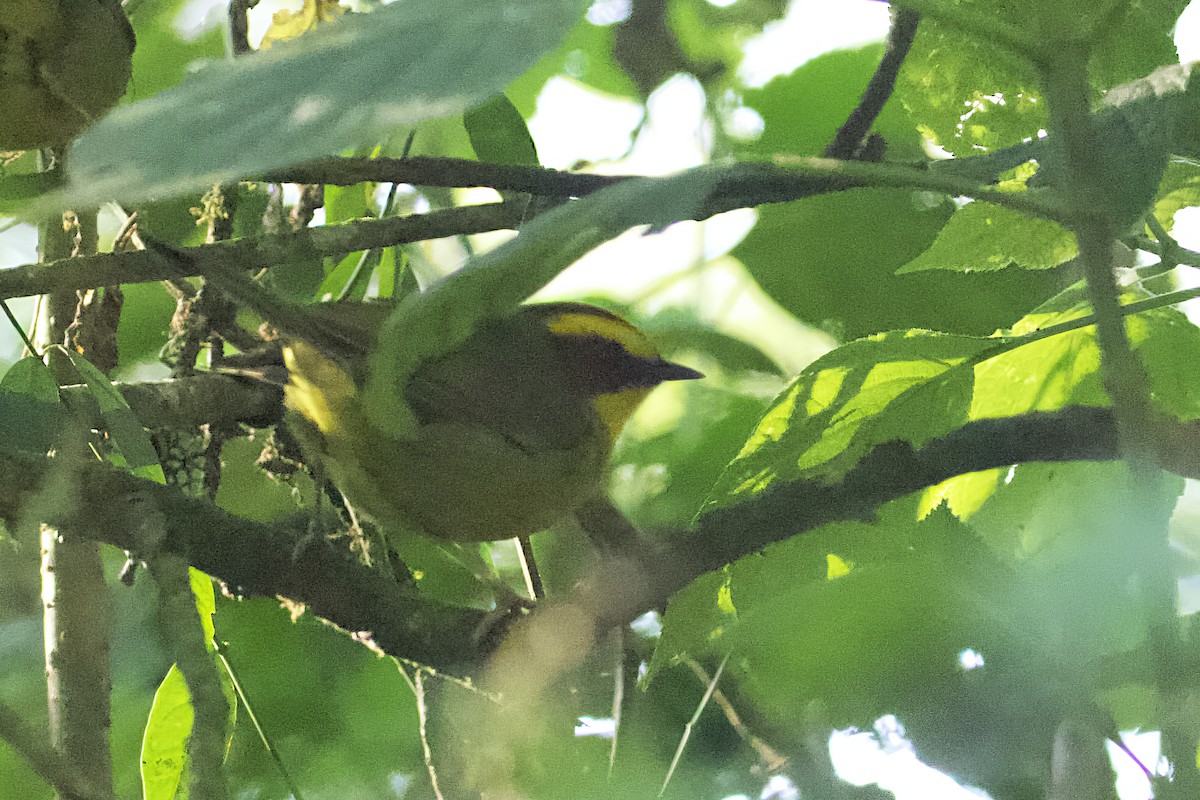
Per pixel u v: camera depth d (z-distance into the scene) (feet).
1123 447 10.37
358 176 19.21
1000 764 16.85
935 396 16.65
